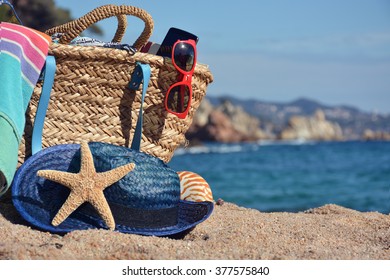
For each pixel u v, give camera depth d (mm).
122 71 1308
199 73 1380
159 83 1338
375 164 9680
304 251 1148
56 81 1288
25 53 1231
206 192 1345
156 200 1197
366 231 1350
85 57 1280
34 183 1197
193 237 1230
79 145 1253
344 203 4516
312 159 11633
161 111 1356
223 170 8578
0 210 1221
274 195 5316
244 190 5871
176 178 1249
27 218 1144
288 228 1316
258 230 1275
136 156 1245
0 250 1012
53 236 1108
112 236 1097
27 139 1278
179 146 1460
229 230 1262
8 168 1133
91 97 1308
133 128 1339
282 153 14469
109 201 1184
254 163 10336
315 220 1425
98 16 1332
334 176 7441
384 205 4320
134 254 1050
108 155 1210
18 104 1190
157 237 1148
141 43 1410
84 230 1115
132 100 1330
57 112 1297
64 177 1148
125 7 1351
